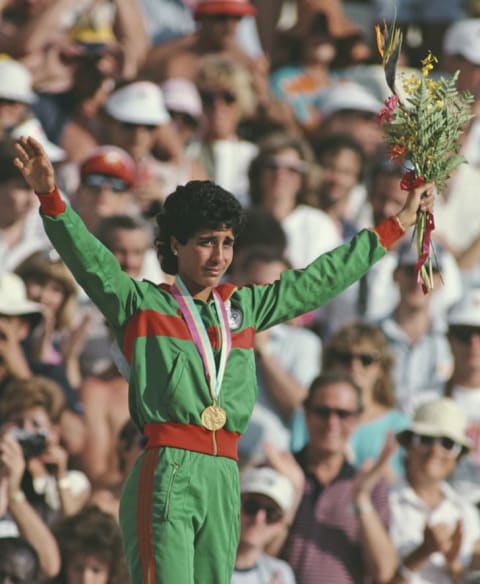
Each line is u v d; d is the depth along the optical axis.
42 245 43.75
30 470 36.03
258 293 23.42
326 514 37.19
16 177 43.19
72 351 40.19
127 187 45.09
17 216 43.34
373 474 37.47
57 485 36.22
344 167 48.59
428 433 39.06
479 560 38.31
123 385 39.53
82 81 49.16
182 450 22.31
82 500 36.75
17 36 49.91
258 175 47.38
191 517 22.27
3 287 39.69
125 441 37.94
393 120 23.95
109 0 51.88
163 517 22.05
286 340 42.22
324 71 55.16
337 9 55.66
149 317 22.62
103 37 51.22
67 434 38.31
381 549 37.00
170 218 22.77
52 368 39.66
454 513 38.62
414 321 44.31
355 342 41.09
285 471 37.50
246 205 48.38
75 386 39.53
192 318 22.72
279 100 53.62
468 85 54.09
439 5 57.44
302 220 47.22
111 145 48.12
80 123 48.66
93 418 38.75
